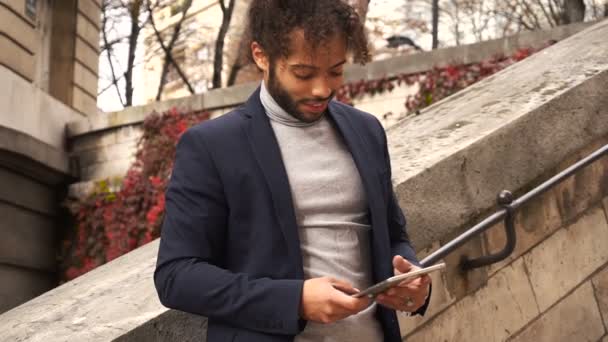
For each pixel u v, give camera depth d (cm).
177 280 149
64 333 208
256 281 149
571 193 348
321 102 159
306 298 145
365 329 167
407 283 152
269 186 157
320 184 163
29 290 1154
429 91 1025
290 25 152
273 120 167
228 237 159
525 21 2422
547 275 328
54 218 1228
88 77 1402
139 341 202
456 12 2652
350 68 1092
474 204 287
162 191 1157
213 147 158
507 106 335
